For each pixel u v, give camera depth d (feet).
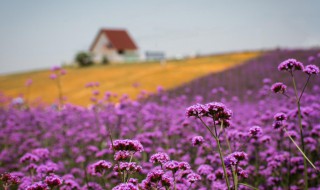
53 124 57.41
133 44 321.11
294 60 18.49
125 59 315.17
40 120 57.47
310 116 35.19
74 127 54.65
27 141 43.80
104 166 18.37
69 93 160.97
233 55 228.02
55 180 16.87
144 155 31.76
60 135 49.80
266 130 34.86
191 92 100.89
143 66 222.28
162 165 16.93
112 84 168.96
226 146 31.27
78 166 37.27
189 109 16.24
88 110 67.10
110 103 60.64
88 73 219.82
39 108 84.53
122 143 15.81
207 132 38.47
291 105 47.96
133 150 16.02
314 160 28.76
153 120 48.29
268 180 25.40
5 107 81.97
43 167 23.62
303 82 87.30
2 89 204.13
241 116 53.72
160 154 16.84
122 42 315.99
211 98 87.30
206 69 185.78
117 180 26.76
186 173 19.01
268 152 29.30
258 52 224.74
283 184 25.30
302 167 26.55
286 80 94.22
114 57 310.45
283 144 32.94
